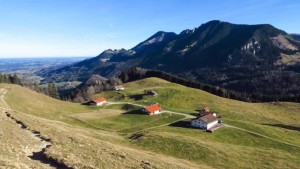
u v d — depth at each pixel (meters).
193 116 151.12
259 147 104.94
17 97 143.88
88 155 42.03
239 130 123.06
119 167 40.28
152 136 95.50
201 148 85.94
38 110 132.62
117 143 81.88
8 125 51.69
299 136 125.25
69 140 49.12
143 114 154.12
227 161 79.12
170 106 188.00
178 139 92.56
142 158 52.66
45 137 47.41
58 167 34.97
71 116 137.25
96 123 132.62
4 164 29.92
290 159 86.81
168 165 53.69
